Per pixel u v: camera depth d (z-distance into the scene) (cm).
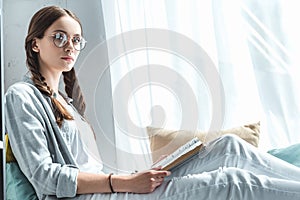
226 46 252
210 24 256
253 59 249
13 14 269
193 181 165
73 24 197
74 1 268
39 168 170
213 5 253
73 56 197
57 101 189
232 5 252
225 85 252
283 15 248
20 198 176
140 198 168
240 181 161
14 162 180
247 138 228
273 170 175
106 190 170
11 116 176
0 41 147
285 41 247
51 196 174
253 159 176
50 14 194
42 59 195
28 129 173
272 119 246
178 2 258
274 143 244
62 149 183
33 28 195
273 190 159
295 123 244
